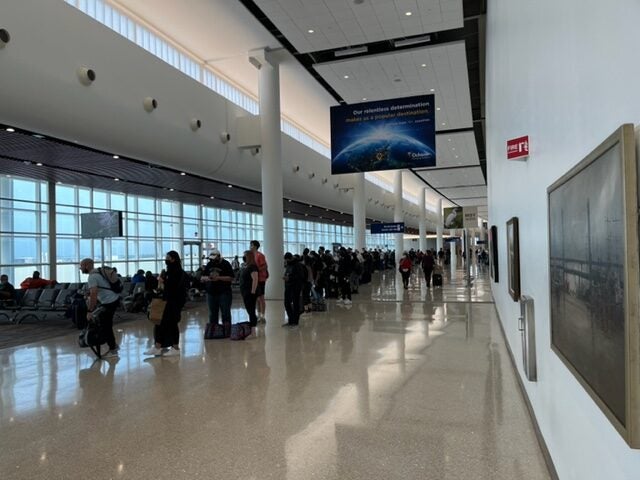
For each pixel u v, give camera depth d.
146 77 10.66
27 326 11.08
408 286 19.34
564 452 2.70
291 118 21.12
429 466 3.35
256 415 4.47
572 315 2.19
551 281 2.73
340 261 13.63
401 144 11.99
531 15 3.34
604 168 1.62
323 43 12.46
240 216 29.83
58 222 17.38
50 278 16.45
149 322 10.84
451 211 27.25
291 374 5.89
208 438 3.95
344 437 3.90
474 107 19.59
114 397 5.15
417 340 7.88
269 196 14.26
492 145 10.07
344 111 12.33
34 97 7.99
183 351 7.41
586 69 1.96
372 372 5.91
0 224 15.28
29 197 16.17
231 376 5.88
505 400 4.74
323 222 40.22
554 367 2.96
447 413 4.41
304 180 19.97
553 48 2.62
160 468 3.43
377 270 32.56
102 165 11.99
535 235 3.57
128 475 3.34
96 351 7.09
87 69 8.95
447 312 11.27
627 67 1.47
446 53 13.74
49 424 4.39
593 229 1.78
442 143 25.41
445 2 10.56
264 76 14.03
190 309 13.02
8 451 3.80
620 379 1.51
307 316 10.95
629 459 1.56
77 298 10.87
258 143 14.24
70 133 8.98
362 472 3.28
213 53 14.11
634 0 1.40
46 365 6.68
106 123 9.59
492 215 11.20
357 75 15.36
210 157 13.27
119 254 20.25
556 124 2.61
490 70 9.72
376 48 13.44
